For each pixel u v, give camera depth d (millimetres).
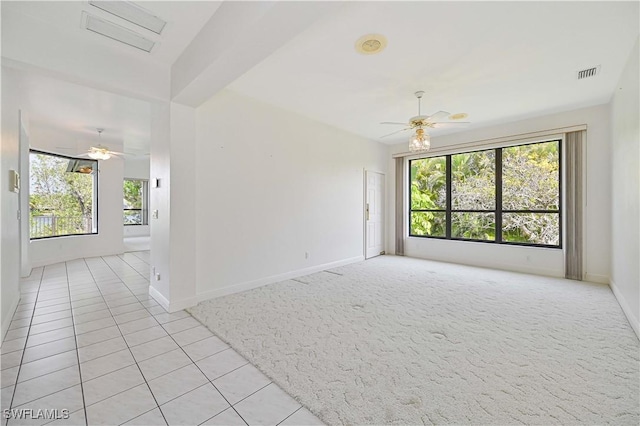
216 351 2291
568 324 2779
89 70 2549
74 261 5887
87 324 2791
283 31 1905
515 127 4980
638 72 2598
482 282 4297
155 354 2240
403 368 2045
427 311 3125
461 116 4605
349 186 5684
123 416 1590
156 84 2988
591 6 2148
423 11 2195
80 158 6242
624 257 3189
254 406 1680
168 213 3137
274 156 4246
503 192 5309
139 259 6137
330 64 3004
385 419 1567
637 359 2150
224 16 2127
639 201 2607
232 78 2545
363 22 2320
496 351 2273
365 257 6109
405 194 6539
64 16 2248
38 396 1738
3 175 2455
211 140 3508
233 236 3748
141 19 2309
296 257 4609
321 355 2217
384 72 3178
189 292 3273
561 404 1672
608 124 4129
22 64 2248
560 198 4695
